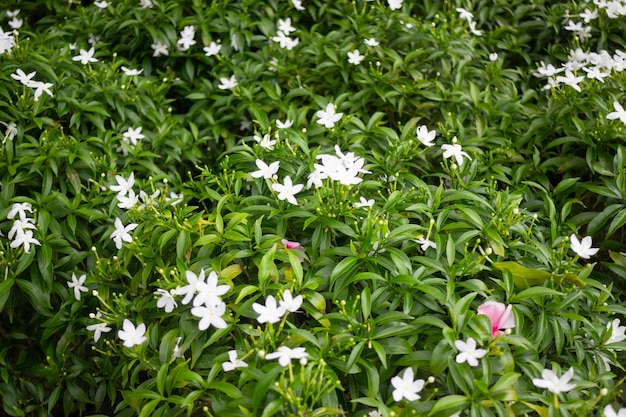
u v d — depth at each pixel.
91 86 0.69
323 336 0.42
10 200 0.55
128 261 0.51
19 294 0.59
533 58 0.81
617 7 0.73
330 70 0.74
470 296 0.41
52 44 0.77
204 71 0.83
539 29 0.83
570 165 0.61
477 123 0.66
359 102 0.70
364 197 0.52
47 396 0.58
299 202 0.50
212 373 0.40
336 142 0.62
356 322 0.41
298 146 0.60
